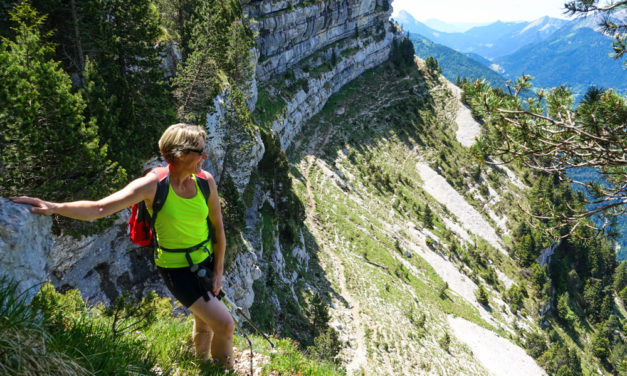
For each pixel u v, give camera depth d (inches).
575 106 318.3
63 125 713.0
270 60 5684.1
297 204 3425.2
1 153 652.1
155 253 159.3
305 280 2989.7
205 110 1732.3
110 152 886.4
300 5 6072.8
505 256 6127.0
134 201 140.6
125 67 1296.8
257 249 2313.0
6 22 974.4
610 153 308.8
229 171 2124.8
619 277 7303.2
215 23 2160.4
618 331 6240.2
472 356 3666.3
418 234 5418.3
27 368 98.2
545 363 4328.3
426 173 6815.9
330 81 7160.4
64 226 798.5
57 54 1124.5
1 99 627.5
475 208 6619.1
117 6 1214.3
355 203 5064.0
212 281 162.4
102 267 967.6
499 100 329.1
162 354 176.6
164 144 143.6
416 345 3070.9
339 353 2464.3
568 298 6294.3
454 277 5036.9
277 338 369.7
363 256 4028.1
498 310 5039.4
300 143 5871.1
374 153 6560.0
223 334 169.0
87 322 154.8
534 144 327.3
